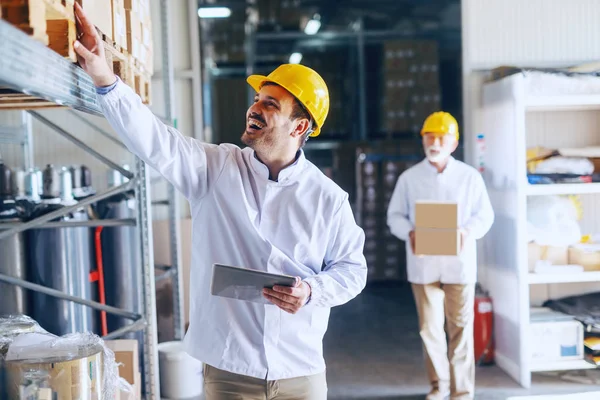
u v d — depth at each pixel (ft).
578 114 16.92
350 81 32.50
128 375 10.14
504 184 15.60
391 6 32.27
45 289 9.86
